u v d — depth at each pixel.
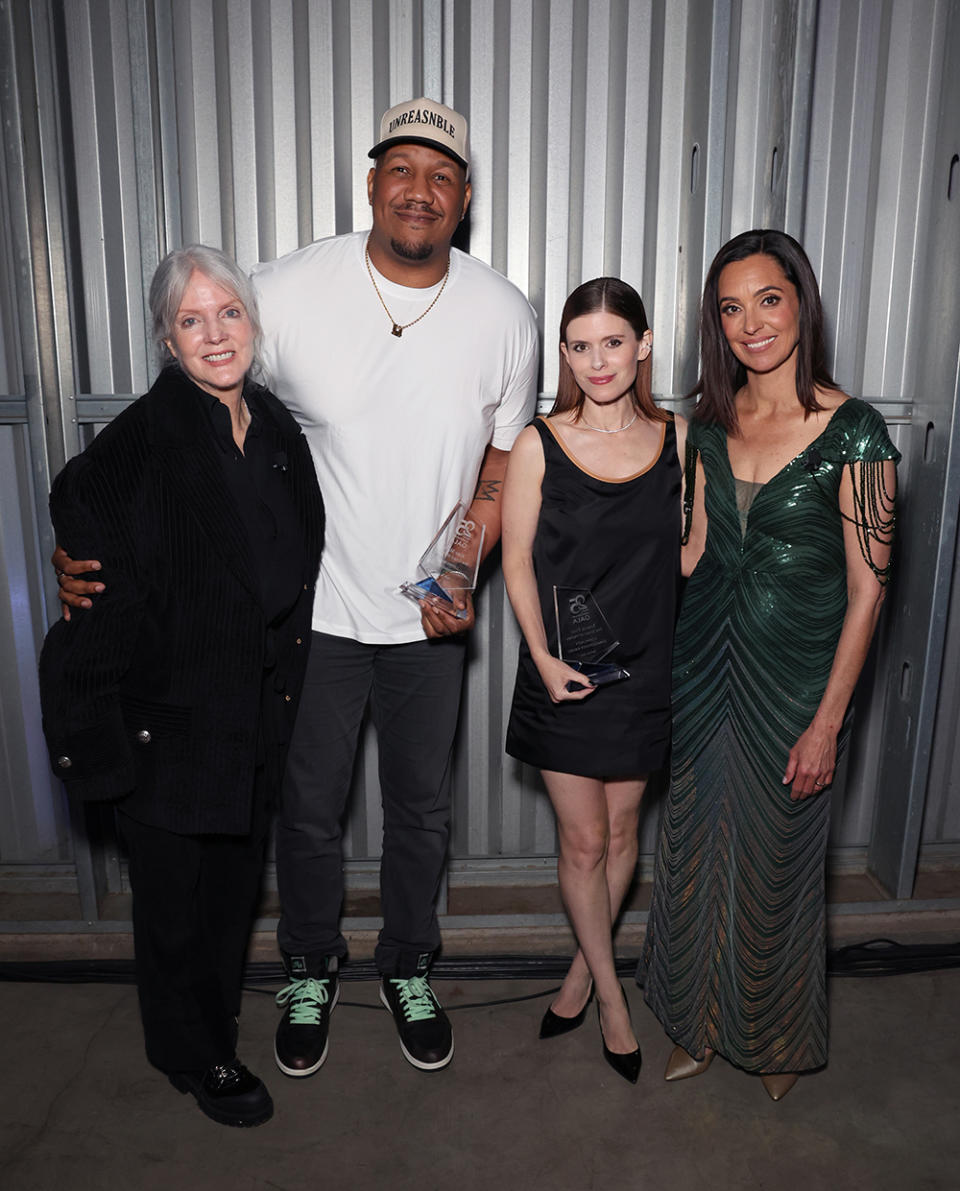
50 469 2.46
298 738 2.11
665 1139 1.95
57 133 2.28
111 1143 1.93
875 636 2.77
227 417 1.77
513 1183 1.84
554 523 1.92
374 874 2.84
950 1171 1.87
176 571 1.71
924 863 2.94
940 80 2.49
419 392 1.95
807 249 2.59
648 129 2.48
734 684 1.90
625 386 1.85
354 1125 1.99
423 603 1.97
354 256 1.95
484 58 2.42
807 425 1.79
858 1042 2.23
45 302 2.37
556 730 1.96
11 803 2.77
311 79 2.39
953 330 2.41
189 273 1.70
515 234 2.53
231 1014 2.15
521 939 2.61
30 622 2.65
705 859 2.00
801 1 2.28
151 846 1.82
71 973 2.45
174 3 2.32
